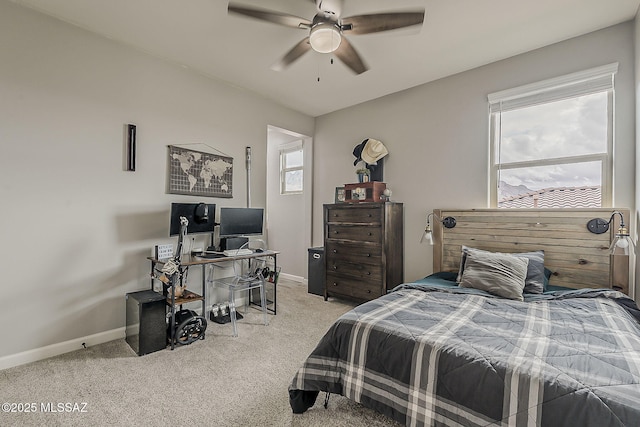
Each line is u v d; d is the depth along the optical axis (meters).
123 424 1.59
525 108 2.88
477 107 3.13
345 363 1.62
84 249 2.52
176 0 2.15
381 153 3.76
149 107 2.91
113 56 2.67
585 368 1.13
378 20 1.95
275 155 5.46
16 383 1.96
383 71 3.21
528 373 1.13
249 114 3.81
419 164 3.57
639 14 2.16
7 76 2.16
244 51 2.86
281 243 5.32
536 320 1.66
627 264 2.29
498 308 1.90
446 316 1.72
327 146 4.60
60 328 2.39
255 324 3.05
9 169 2.17
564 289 2.37
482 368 1.21
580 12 2.25
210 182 3.40
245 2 2.14
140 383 1.98
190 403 1.78
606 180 2.48
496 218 2.89
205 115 3.35
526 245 2.72
